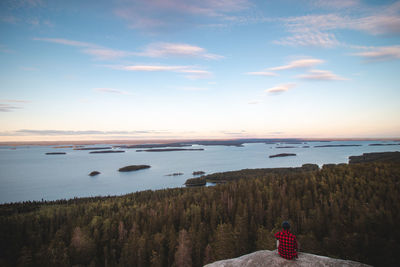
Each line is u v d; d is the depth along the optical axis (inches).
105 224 3597.4
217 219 3786.9
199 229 3159.5
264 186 4734.3
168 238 3029.0
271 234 2613.2
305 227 3002.0
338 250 2485.2
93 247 2974.9
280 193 4143.7
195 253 2743.6
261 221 3472.0
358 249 2394.2
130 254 2824.8
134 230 3289.9
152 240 3004.4
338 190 3833.7
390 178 3791.8
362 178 4104.3
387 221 2642.7
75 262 2795.3
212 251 2625.5
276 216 3499.0
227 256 2615.7
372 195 3444.9
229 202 4023.1
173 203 4234.7
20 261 2659.9
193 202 4596.5
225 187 5398.6
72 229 3420.3
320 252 2475.4
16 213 4650.6
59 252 2783.0
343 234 2637.8
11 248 2997.0
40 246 3006.9
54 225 3784.5
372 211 2930.6
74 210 4667.8
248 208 3730.3
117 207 4953.3
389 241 2316.7
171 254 2795.3
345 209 3294.8
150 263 2748.5
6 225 3587.6
